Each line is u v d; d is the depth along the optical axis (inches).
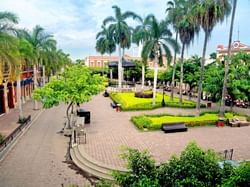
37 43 1209.4
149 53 1131.3
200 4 911.0
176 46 1170.6
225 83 872.3
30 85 1614.2
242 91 952.9
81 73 743.1
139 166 204.7
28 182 436.1
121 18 1556.3
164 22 1119.6
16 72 703.1
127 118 938.7
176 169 194.1
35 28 1213.1
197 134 725.9
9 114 1051.9
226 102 1285.7
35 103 1160.8
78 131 706.2
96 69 2586.1
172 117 882.1
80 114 852.6
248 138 687.1
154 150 576.7
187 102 1248.2
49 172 478.6
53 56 1537.9
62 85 695.1
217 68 1025.5
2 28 684.7
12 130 778.8
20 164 515.5
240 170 189.3
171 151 569.6
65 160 541.0
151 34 1125.7
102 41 1760.6
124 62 1903.3
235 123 826.2
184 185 180.9
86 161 516.7
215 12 877.2
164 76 1681.8
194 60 1515.7
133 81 2411.4
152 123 784.3
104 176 456.8
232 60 986.7
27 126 837.2
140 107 1091.3
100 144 619.8
